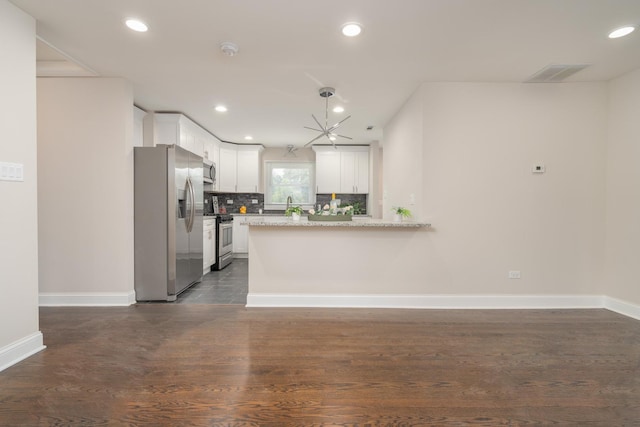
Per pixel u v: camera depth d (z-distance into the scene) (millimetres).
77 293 3121
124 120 3072
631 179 2912
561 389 1726
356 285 3197
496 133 3129
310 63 2717
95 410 1521
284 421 1459
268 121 4523
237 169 6258
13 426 1409
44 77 3033
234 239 6250
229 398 1626
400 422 1459
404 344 2293
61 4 1931
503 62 2693
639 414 1517
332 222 3158
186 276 3725
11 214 1953
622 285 2998
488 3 1901
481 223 3154
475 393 1688
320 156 6367
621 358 2082
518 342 2334
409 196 3508
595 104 3109
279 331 2525
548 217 3156
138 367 1929
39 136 3037
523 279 3176
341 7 1946
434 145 3127
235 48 2430
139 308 3088
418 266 3176
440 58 2623
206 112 4105
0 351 1888
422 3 1905
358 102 3672
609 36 2273
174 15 2039
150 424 1428
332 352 2156
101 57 2635
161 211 3328
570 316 2912
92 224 3098
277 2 1899
